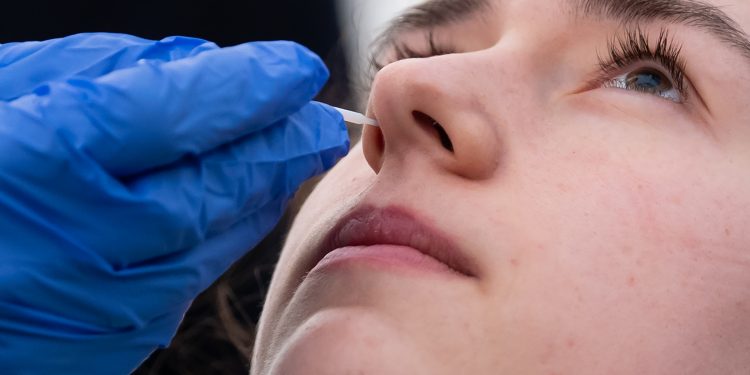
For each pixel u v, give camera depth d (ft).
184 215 3.71
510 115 3.89
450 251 3.64
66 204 3.55
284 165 4.09
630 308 3.62
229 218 3.94
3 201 3.47
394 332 3.52
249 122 3.86
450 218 3.65
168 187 3.71
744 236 3.86
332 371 3.51
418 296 3.56
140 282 3.77
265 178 4.02
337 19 8.23
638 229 3.72
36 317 3.64
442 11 5.01
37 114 3.51
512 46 4.14
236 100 3.80
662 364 3.62
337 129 4.31
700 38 4.08
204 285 4.05
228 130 3.80
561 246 3.62
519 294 3.55
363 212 3.86
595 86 4.17
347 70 7.56
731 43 4.06
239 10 7.95
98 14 7.79
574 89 4.10
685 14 4.08
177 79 3.66
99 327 3.79
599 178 3.78
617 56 4.16
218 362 6.75
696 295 3.72
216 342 6.79
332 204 4.40
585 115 4.01
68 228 3.57
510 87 3.97
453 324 3.51
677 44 4.09
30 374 3.73
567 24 4.18
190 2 7.87
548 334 3.53
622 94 4.11
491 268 3.57
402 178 3.82
